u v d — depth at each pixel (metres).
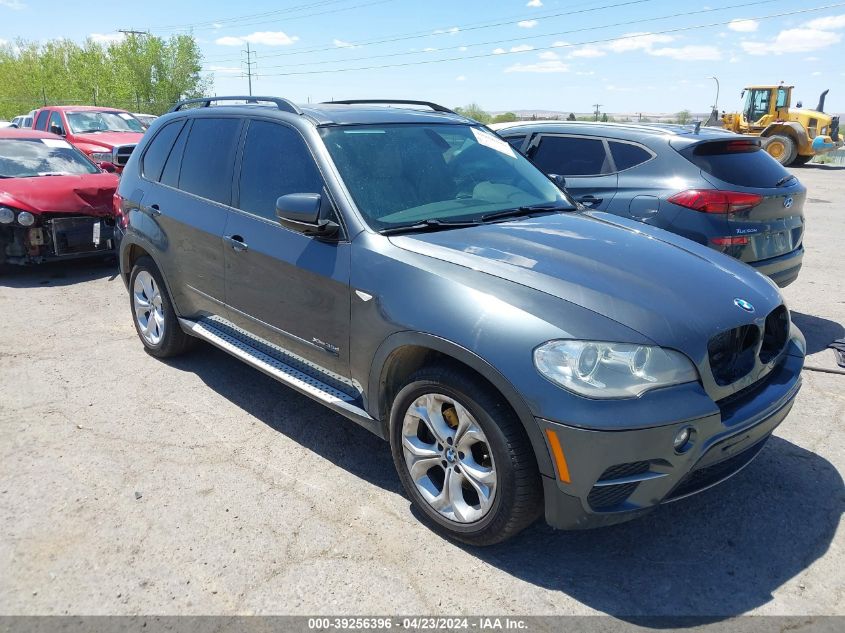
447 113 4.64
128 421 4.14
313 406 4.39
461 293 2.84
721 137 5.43
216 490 3.40
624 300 2.73
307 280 3.49
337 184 3.48
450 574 2.81
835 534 3.09
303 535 3.05
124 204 5.16
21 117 19.78
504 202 3.88
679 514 3.24
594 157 5.95
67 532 3.05
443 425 2.96
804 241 9.95
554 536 3.06
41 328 5.91
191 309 4.64
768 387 3.01
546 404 2.52
